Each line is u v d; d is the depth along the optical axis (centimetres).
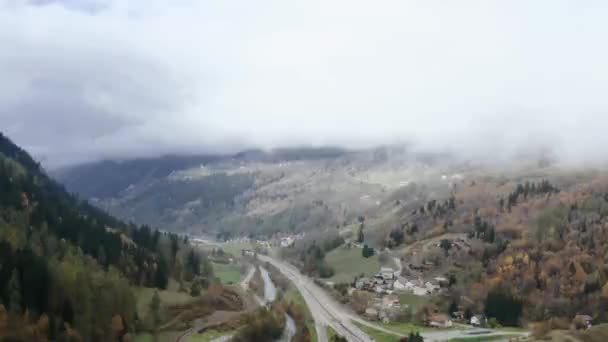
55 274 17538
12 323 15450
